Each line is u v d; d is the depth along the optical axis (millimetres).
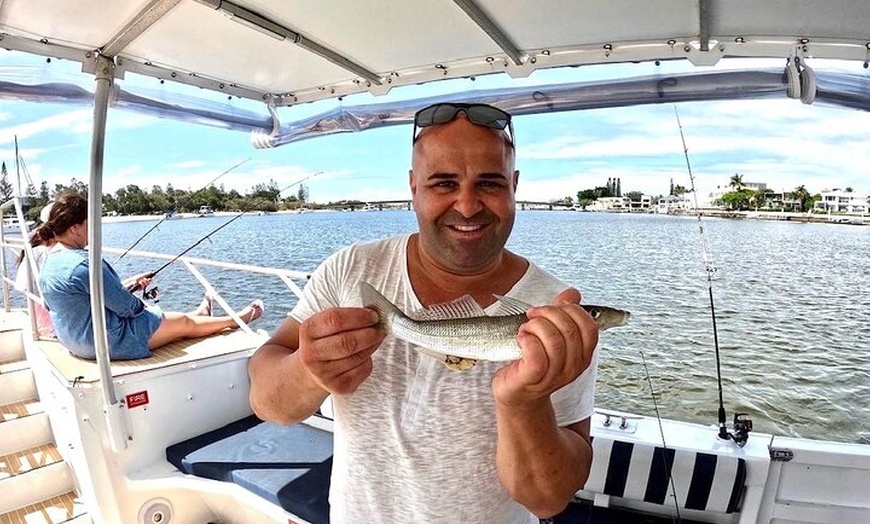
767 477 2283
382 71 2584
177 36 2123
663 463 2332
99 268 2455
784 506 2291
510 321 1090
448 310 1153
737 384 5312
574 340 826
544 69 2295
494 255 1210
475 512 1145
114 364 3004
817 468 2266
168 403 2973
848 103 1890
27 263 3744
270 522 2744
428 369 1162
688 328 6434
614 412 2709
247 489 2572
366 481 1182
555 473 1001
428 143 1164
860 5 1576
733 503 2254
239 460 2787
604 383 5250
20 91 2160
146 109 2566
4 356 4277
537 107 2369
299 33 2100
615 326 1137
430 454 1132
